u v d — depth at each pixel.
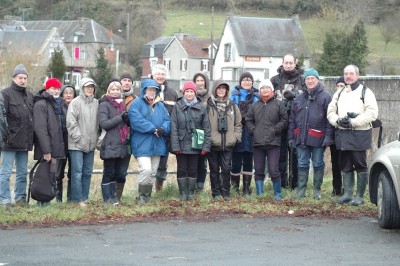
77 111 11.37
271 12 94.81
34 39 85.69
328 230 9.62
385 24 72.31
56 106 11.38
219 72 75.62
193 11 99.12
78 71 87.12
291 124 12.00
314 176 12.09
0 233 9.16
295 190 12.83
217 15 97.19
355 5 76.25
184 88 11.77
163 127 11.52
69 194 12.10
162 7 99.62
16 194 11.51
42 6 109.44
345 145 11.28
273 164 11.98
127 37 92.69
